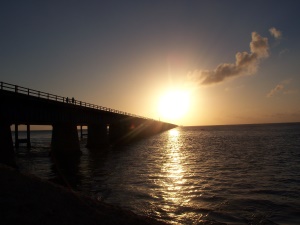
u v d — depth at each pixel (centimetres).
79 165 3603
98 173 2958
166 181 2488
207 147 6394
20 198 1145
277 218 1527
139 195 1988
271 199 1888
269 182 2438
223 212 1619
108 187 2253
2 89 2961
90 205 1285
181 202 1814
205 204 1773
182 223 1445
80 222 1046
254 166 3375
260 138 9425
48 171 3127
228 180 2527
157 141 9106
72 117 4925
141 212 1608
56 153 4722
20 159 4234
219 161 3875
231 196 1962
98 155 4838
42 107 3938
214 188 2212
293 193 2047
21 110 3453
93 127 6788
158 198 1909
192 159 4141
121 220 1154
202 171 3030
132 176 2745
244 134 12950
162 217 1530
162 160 4053
